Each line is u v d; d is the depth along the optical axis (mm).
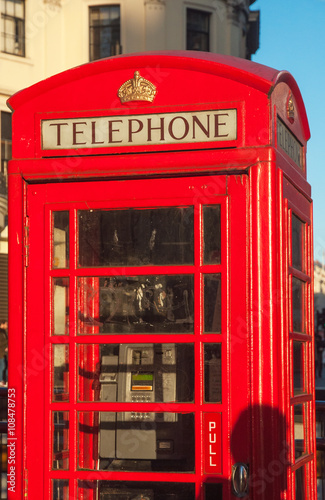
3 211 19734
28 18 20078
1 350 13836
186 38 21109
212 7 21375
